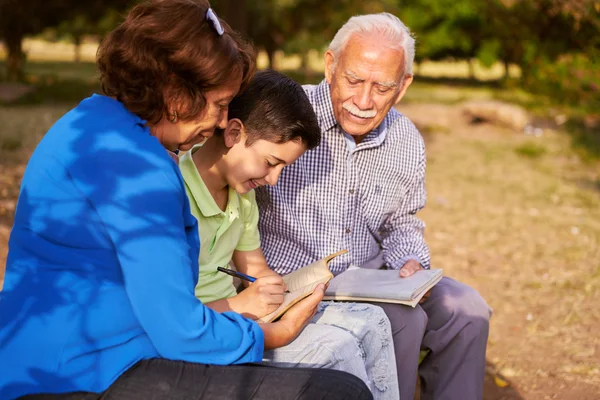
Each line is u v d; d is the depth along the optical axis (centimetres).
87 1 2003
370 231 331
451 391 302
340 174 313
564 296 556
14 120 1283
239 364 203
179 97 200
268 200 311
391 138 325
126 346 193
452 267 626
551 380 411
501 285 581
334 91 304
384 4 1945
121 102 200
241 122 239
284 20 2881
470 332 299
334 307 264
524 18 1184
